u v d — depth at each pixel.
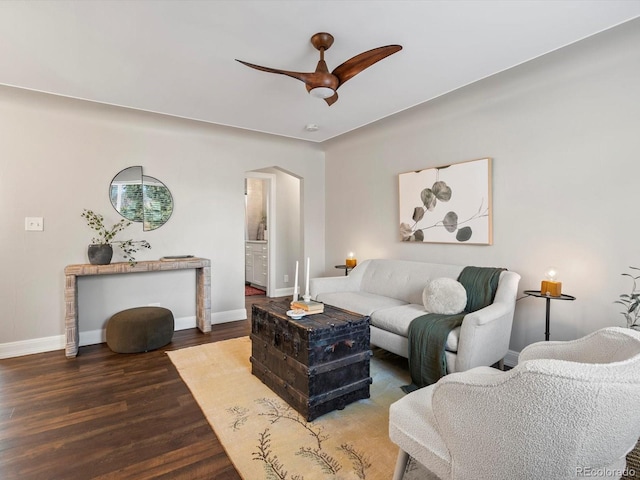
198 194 4.15
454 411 1.08
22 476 1.60
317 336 2.08
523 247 2.87
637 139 2.26
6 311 3.15
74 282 3.12
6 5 1.70
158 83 2.64
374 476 1.60
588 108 2.48
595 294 2.46
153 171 3.86
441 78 2.58
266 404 2.26
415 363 2.49
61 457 1.73
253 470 1.64
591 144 2.47
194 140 4.11
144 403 2.27
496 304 2.50
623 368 0.90
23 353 3.20
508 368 2.89
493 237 3.08
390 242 4.14
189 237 4.11
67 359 3.04
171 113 3.35
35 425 2.01
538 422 0.91
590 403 0.86
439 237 3.50
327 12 1.76
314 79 2.02
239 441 1.86
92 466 1.67
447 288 2.76
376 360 3.07
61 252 3.39
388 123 3.78
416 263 3.54
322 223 5.21
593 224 2.46
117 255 3.68
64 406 2.23
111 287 3.65
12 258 3.18
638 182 2.26
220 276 4.33
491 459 1.02
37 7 1.72
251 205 7.20
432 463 1.18
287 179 6.13
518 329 2.90
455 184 3.34
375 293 3.71
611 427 0.92
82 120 3.47
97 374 2.72
